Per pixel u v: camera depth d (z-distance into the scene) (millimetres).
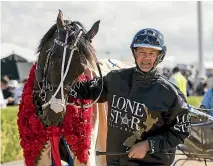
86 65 3717
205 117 4094
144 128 3287
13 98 11867
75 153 3936
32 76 4141
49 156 4004
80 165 3977
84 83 3783
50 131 3863
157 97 3268
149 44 3182
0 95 10648
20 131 4020
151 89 3283
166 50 3293
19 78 16984
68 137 3875
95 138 4418
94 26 3902
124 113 3320
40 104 3953
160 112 3264
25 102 4004
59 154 3965
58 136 3877
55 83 3713
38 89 3982
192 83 18016
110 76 3443
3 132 8586
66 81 3674
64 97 3709
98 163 5109
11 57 17016
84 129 3945
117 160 3404
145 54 3242
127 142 3309
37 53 4098
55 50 3705
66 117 3893
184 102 3301
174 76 11094
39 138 3898
